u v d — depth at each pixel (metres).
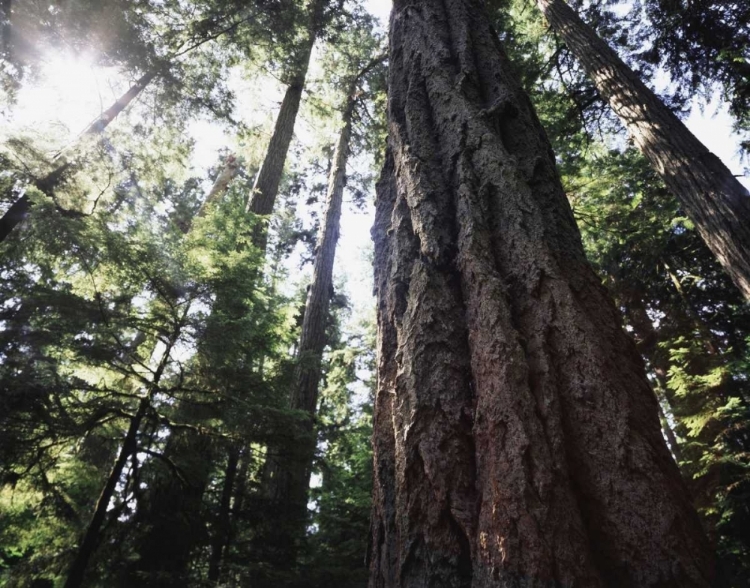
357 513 7.56
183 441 5.20
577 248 1.75
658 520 1.07
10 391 3.85
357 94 13.61
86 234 4.86
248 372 5.43
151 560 4.64
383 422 1.61
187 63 9.78
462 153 2.02
